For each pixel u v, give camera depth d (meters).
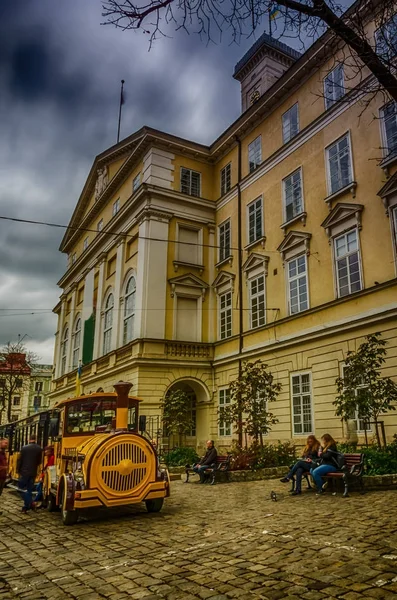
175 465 19.92
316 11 6.23
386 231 16.72
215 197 28.84
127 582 5.25
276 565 5.50
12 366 51.16
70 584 5.31
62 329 42.41
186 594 4.76
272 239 23.09
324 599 4.37
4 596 5.00
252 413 16.92
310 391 19.02
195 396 26.70
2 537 8.28
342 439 17.17
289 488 12.72
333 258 18.98
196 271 27.14
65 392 38.69
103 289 32.34
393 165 16.91
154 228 26.30
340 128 19.64
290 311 21.28
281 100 24.08
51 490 11.14
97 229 35.97
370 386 13.52
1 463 11.40
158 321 25.11
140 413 23.38
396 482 11.73
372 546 6.02
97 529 8.46
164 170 27.53
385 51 6.62
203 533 7.54
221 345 25.64
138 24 6.23
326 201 19.62
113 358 27.61
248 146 26.50
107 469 9.21
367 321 16.52
